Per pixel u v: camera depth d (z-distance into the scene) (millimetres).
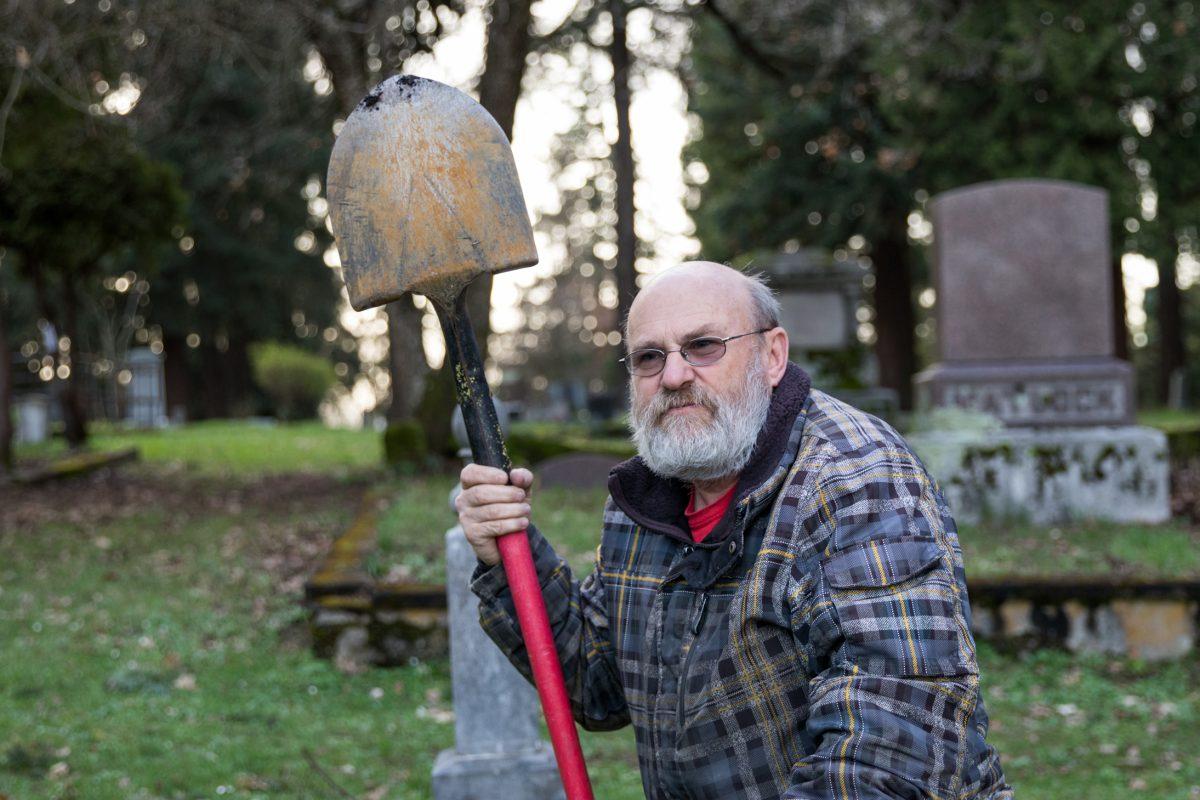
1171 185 19625
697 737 1726
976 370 9188
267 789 4543
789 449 1710
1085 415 9078
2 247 15055
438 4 12719
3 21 10250
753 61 15836
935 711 1487
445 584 6477
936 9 16078
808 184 21953
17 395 19359
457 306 1882
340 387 40156
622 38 12281
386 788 4598
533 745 4219
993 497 8641
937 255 9383
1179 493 9578
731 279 1849
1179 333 28781
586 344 47938
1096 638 6430
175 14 11570
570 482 10797
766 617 1656
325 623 6355
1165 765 4867
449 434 12398
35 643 6531
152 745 4969
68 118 12117
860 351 14008
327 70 12906
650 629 1822
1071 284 9188
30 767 4684
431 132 1868
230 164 17266
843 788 1448
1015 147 19016
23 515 10469
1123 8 18109
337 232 1893
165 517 10430
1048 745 5137
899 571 1547
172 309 29672
